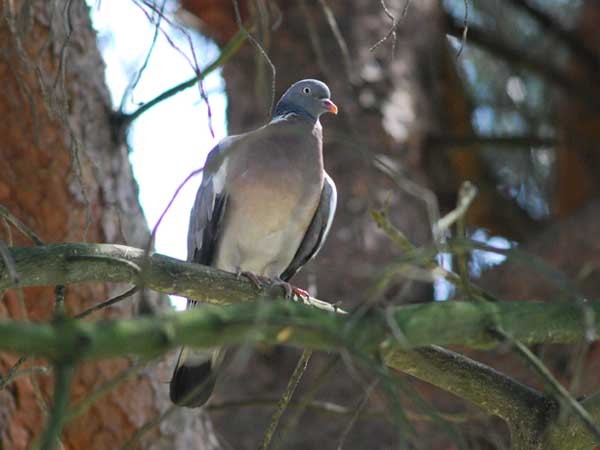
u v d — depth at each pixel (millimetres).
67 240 10625
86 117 10797
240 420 13344
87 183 10695
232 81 14578
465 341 6480
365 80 14305
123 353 5172
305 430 13062
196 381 10000
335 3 14547
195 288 8430
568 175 16266
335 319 6094
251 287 8555
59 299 7812
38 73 8648
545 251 13844
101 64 11109
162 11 8812
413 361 8266
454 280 7523
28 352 4910
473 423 12164
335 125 13969
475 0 16750
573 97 16484
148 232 11242
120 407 10703
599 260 13453
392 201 13812
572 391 6801
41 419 10492
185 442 11094
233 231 11188
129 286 10820
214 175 11039
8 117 10484
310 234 11703
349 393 13086
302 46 14312
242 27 8375
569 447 8133
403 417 5816
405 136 14289
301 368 7699
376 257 13523
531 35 17328
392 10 14906
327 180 11672
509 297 13562
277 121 11484
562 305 6836
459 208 6914
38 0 10539
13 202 10570
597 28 16797
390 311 5992
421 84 15258
